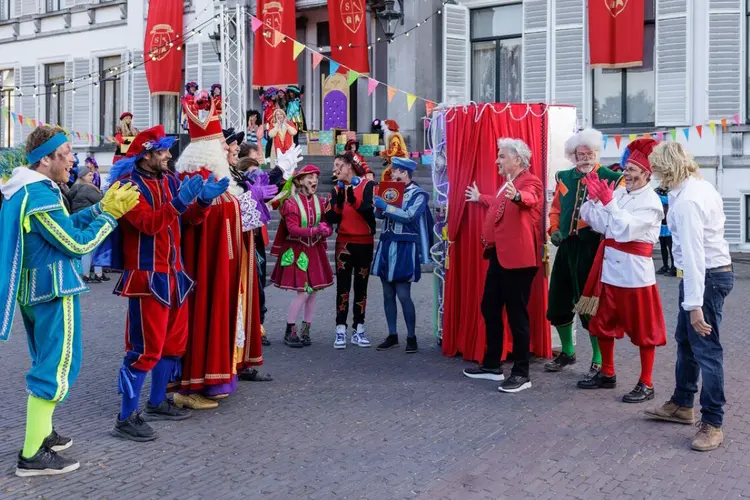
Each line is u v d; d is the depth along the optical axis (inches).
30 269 176.9
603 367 252.5
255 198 246.8
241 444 201.2
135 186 190.1
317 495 168.9
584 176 259.0
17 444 201.0
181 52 837.2
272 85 749.9
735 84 608.1
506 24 717.3
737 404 232.8
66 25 936.9
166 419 221.1
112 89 917.2
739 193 601.0
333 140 703.1
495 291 257.1
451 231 293.3
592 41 650.2
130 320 204.7
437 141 310.3
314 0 768.9
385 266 306.0
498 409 230.4
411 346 306.8
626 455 192.1
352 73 456.8
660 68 630.5
